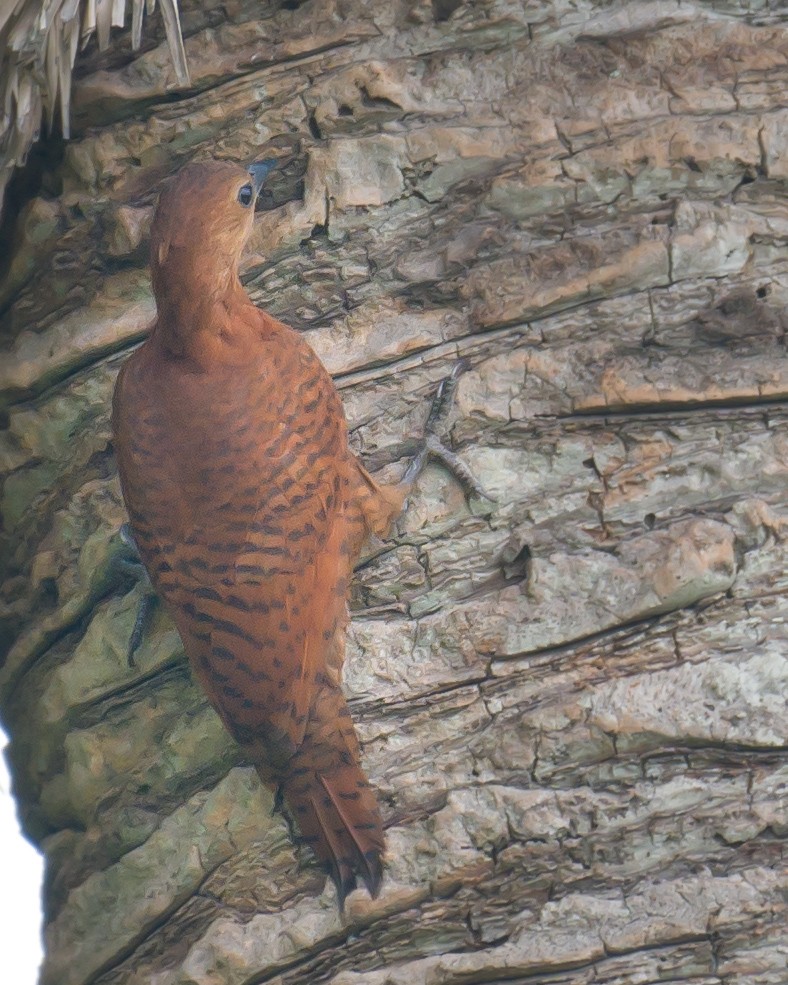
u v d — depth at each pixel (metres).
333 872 8.11
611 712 8.07
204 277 8.71
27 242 9.89
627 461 8.60
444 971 7.86
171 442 8.86
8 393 9.88
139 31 9.35
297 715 8.32
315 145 9.44
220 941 8.27
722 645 8.14
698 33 9.16
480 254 9.15
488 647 8.41
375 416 9.13
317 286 9.38
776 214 8.91
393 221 9.33
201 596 8.67
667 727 8.00
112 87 9.66
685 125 9.00
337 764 8.27
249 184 9.05
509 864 7.96
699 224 8.85
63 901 9.27
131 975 8.64
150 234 9.12
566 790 8.02
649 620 8.27
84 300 9.78
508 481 8.72
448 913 7.98
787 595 8.19
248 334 8.98
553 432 8.74
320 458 8.80
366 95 9.34
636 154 9.02
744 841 7.78
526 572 8.51
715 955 7.59
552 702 8.18
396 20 9.43
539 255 9.02
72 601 9.54
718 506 8.43
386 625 8.62
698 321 8.77
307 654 8.47
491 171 9.21
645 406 8.66
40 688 9.65
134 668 9.23
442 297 9.19
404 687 8.46
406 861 8.07
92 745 9.20
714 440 8.56
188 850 8.62
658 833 7.87
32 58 9.45
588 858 7.90
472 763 8.20
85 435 9.71
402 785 8.24
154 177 9.70
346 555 8.75
